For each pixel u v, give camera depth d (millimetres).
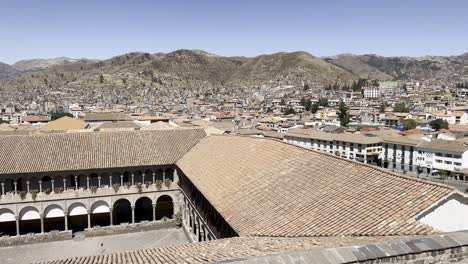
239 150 54438
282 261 17141
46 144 72250
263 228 32438
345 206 30922
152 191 74250
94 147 73750
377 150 163500
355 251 17906
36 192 68438
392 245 18359
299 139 176875
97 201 71938
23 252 63656
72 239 69188
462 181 140625
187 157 68125
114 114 187875
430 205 27188
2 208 67188
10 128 131375
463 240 18938
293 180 38781
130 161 72000
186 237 69125
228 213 37875
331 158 39281
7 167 66000
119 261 26500
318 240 26000
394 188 30594
